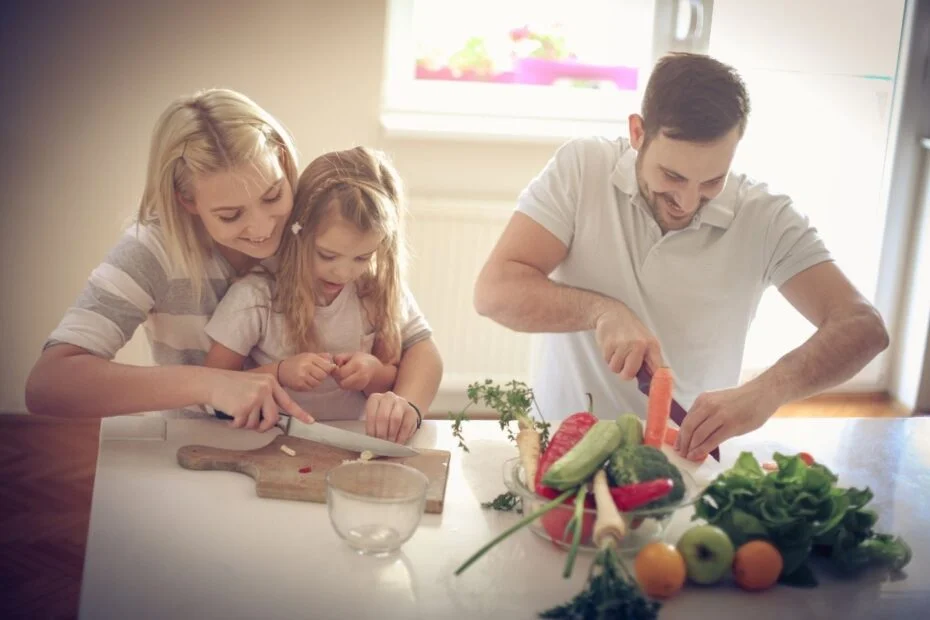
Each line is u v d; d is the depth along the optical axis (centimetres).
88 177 316
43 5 303
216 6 310
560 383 208
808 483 131
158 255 166
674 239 193
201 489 145
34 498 285
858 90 347
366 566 128
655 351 169
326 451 154
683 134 174
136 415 168
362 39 319
